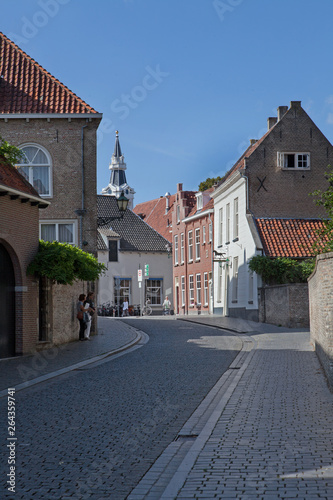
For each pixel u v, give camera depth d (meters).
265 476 6.33
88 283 27.44
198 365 16.55
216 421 9.23
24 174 28.50
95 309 28.17
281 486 5.99
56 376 14.91
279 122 40.31
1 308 19.23
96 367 16.61
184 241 57.75
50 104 28.53
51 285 22.34
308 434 8.17
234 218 42.56
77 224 28.58
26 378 14.27
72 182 28.61
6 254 19.58
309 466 6.63
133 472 6.92
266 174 39.91
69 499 5.99
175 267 60.47
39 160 28.58
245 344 22.53
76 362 17.53
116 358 18.78
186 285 57.16
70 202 28.58
